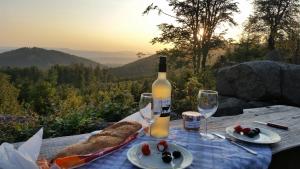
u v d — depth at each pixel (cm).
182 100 609
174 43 1702
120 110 466
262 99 571
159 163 133
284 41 2081
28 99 5194
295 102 576
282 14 2073
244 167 141
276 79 579
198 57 1666
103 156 139
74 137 173
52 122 396
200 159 144
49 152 150
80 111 461
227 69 626
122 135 160
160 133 172
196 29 1692
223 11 1675
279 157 224
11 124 414
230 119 237
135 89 704
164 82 164
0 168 104
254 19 2117
